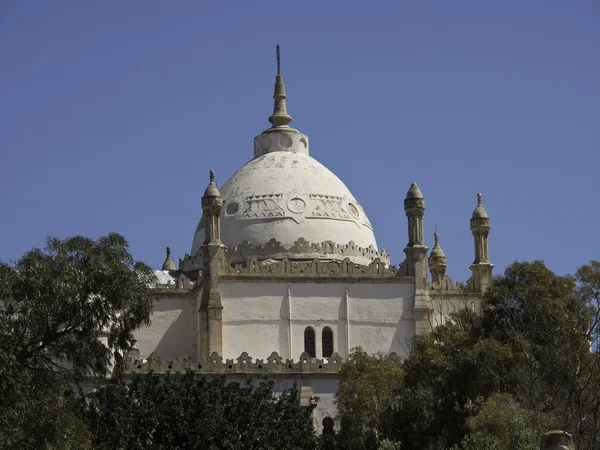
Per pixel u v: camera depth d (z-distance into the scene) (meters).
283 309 124.00
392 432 101.75
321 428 116.12
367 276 125.62
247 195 134.62
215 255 123.81
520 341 102.94
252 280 124.12
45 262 90.44
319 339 123.75
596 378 101.00
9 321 87.88
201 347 121.62
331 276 125.12
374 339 124.38
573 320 107.69
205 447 98.19
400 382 106.06
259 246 130.38
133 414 98.81
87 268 91.75
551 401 100.12
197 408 100.50
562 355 102.06
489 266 130.50
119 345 96.88
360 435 103.75
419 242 127.25
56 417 83.50
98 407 97.31
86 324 91.81
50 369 90.31
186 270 135.88
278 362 117.81
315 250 130.25
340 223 133.75
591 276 112.56
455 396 102.00
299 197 133.75
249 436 99.62
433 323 127.81
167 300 128.12
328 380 117.44
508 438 83.50
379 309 125.19
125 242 95.38
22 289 88.88
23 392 83.38
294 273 124.88
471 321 113.44
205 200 125.19
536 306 109.06
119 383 106.44
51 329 91.00
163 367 116.88
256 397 103.25
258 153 144.12
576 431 91.69
